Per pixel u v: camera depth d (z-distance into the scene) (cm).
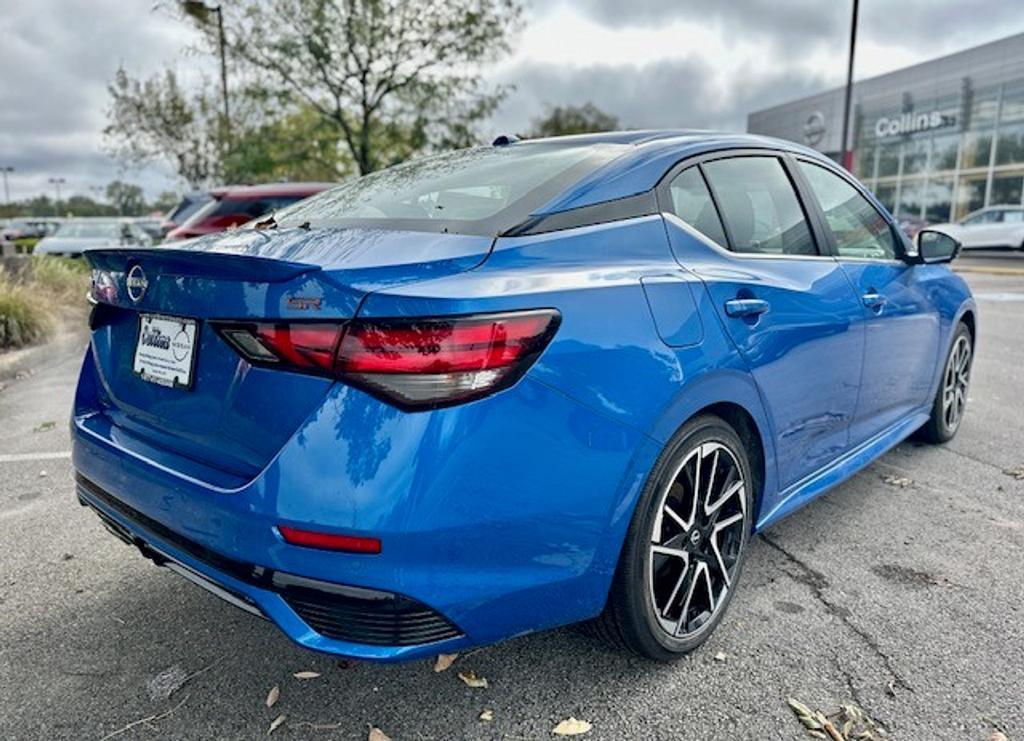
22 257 1022
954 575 277
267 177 1478
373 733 197
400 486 157
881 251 345
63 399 561
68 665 226
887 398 338
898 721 198
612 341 187
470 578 168
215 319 182
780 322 246
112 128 2150
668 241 222
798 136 3506
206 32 1367
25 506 347
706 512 226
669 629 219
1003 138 2508
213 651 234
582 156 239
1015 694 209
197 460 192
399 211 229
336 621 165
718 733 196
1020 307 1054
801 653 229
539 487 173
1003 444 429
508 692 213
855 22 1911
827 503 346
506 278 175
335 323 161
